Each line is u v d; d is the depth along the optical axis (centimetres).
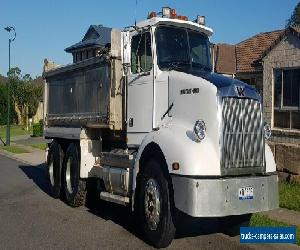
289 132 1598
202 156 646
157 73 783
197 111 695
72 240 731
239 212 650
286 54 1628
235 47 2062
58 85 1171
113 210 973
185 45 823
